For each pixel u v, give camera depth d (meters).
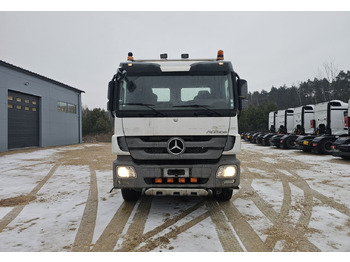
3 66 16.08
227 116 3.88
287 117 19.23
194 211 4.34
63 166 9.83
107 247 3.06
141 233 3.44
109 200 5.07
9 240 3.27
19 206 4.70
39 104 20.34
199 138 3.86
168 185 3.79
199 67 4.09
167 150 3.80
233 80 4.05
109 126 37.69
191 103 3.96
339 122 13.10
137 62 4.13
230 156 3.96
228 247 3.03
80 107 27.41
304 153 14.00
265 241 3.18
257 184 6.34
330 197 5.12
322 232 3.43
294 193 5.45
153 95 3.98
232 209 4.42
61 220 3.97
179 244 3.11
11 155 14.16
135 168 3.82
